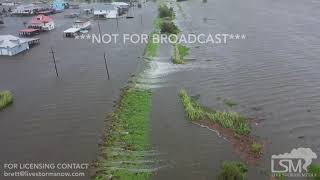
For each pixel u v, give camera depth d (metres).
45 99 58.94
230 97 56.84
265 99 55.59
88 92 60.94
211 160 40.28
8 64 80.06
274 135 45.22
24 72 73.69
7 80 69.38
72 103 56.69
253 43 88.19
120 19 130.75
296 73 66.06
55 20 134.50
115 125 48.66
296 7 137.38
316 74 65.19
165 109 53.25
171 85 62.88
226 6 150.38
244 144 43.22
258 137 44.75
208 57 78.44
